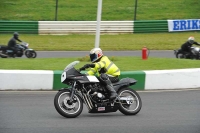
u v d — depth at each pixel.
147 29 50.28
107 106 15.37
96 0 59.84
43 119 14.76
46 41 44.50
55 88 20.95
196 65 25.23
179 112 16.58
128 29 49.69
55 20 52.47
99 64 15.17
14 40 36.75
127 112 15.73
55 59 27.45
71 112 15.52
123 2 60.00
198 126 14.39
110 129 13.68
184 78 22.34
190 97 19.80
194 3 61.09
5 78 20.53
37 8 56.34
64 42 44.44
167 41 46.88
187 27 52.06
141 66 24.59
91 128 13.72
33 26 47.12
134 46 44.03
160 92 20.98
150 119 15.27
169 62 25.95
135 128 13.91
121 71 22.56
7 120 14.49
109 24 49.06
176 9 58.78
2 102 17.53
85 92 15.23
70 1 58.94
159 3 60.31
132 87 21.53
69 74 14.97
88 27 48.66
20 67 23.27
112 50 42.12
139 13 56.94
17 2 57.78
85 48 42.38
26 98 18.55
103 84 15.39
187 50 36.22
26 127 13.59
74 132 13.14
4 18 53.00
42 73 20.80
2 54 36.56
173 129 13.90
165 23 50.91
